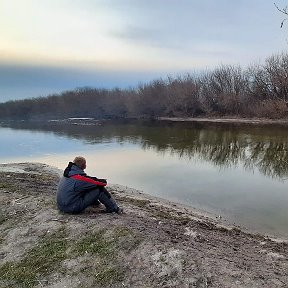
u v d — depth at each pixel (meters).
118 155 25.88
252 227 10.51
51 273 6.41
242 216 11.60
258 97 56.59
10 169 18.78
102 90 90.38
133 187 15.75
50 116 89.94
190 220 9.98
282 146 28.39
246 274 5.96
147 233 7.22
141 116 75.56
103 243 6.93
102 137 39.28
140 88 77.44
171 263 6.07
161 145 30.73
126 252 6.56
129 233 7.11
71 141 36.34
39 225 8.04
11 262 6.93
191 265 6.01
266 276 6.00
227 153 25.83
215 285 5.58
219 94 63.91
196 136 36.81
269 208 12.52
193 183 16.56
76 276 6.23
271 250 7.82
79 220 8.02
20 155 27.86
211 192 14.84
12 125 66.12
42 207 9.04
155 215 9.77
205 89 66.62
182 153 26.17
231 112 61.72
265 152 25.89
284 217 11.50
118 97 82.19
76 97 89.25
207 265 6.07
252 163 21.86
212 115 63.66
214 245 7.45
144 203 12.17
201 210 12.24
